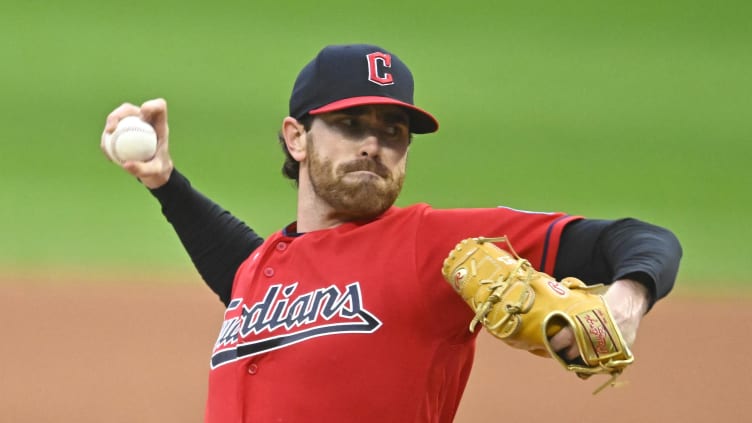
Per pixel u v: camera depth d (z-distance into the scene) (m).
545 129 74.94
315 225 12.95
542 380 36.22
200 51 83.12
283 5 90.56
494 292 10.35
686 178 68.69
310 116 12.71
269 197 61.44
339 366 11.54
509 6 92.69
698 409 33.41
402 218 12.09
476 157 70.06
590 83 82.25
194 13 88.50
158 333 40.69
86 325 41.47
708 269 53.44
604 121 76.69
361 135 12.27
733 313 45.34
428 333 11.59
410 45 85.62
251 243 14.93
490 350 40.00
